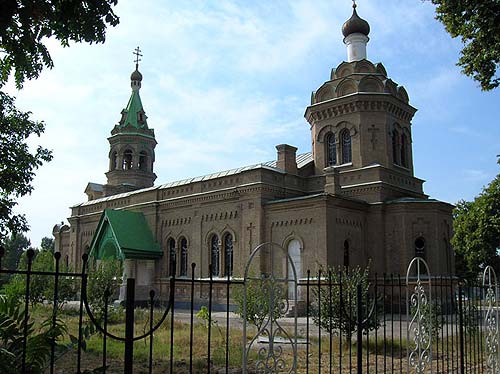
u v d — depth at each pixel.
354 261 31.45
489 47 13.34
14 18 6.06
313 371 12.14
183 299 36.66
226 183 35.16
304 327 21.27
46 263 27.97
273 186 33.44
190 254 36.94
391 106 35.31
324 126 36.47
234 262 33.75
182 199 37.91
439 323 14.65
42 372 5.79
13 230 20.66
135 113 53.03
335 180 31.55
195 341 16.86
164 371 12.27
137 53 54.59
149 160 52.78
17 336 5.93
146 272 39.06
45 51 6.43
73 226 49.22
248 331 19.78
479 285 10.86
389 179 33.91
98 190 53.34
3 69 7.13
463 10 13.24
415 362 10.14
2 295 6.07
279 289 8.48
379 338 17.69
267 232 32.38
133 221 40.19
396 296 30.48
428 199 32.62
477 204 33.16
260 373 11.84
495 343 11.16
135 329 19.94
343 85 36.09
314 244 30.03
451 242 32.72
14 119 20.58
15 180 20.39
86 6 6.08
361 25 37.41
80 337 5.59
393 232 32.19
